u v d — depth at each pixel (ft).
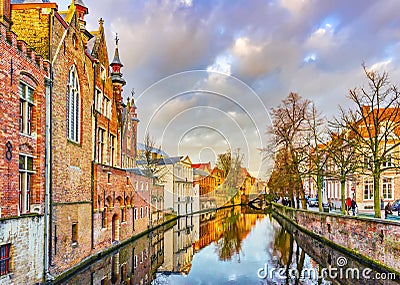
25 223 46.47
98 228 75.92
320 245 85.71
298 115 113.70
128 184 98.37
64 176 59.88
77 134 67.56
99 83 80.89
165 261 73.82
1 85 42.37
